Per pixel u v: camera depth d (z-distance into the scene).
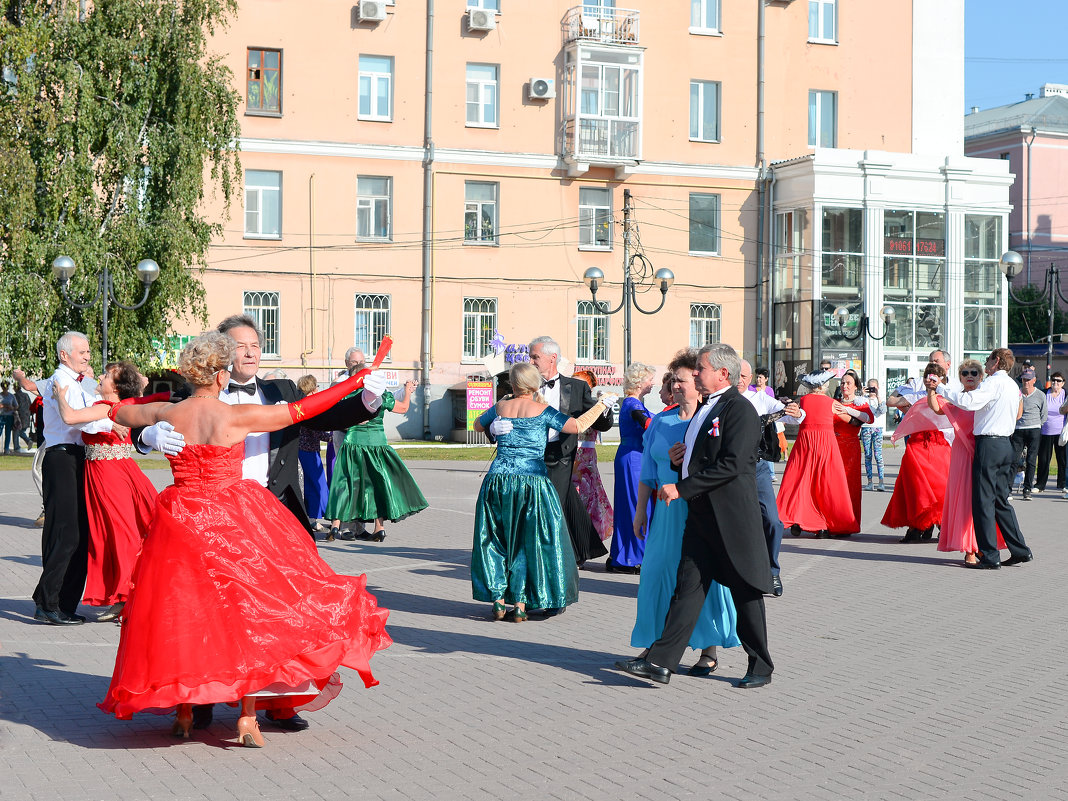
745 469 7.25
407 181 38.84
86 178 28.91
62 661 7.88
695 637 7.76
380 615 6.20
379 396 6.25
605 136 39.91
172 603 5.64
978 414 12.89
